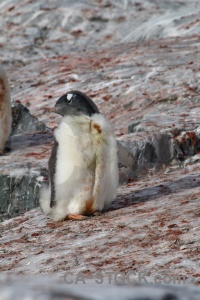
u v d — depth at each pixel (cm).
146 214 1605
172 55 3922
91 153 1570
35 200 2002
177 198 1756
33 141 2600
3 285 400
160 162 2211
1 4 5884
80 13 5669
